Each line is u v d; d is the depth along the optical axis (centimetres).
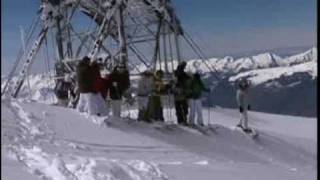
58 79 2348
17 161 1046
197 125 1905
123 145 1505
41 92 2430
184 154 1535
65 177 960
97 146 1455
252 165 1378
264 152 1878
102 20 2447
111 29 2402
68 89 2261
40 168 1014
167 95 1883
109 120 1681
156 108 1858
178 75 1897
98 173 1002
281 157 1878
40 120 1570
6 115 1509
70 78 2242
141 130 1698
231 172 1185
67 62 2441
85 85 1722
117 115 1791
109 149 1446
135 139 1584
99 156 1334
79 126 1599
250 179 1140
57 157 1137
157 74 1867
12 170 958
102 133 1580
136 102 1931
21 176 928
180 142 1688
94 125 1639
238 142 1889
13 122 1467
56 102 2311
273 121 2767
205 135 1834
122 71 1789
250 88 2052
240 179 1125
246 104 2034
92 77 1725
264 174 1219
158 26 2467
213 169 1198
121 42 2325
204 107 2897
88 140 1495
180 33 2484
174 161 1393
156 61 2478
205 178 1094
